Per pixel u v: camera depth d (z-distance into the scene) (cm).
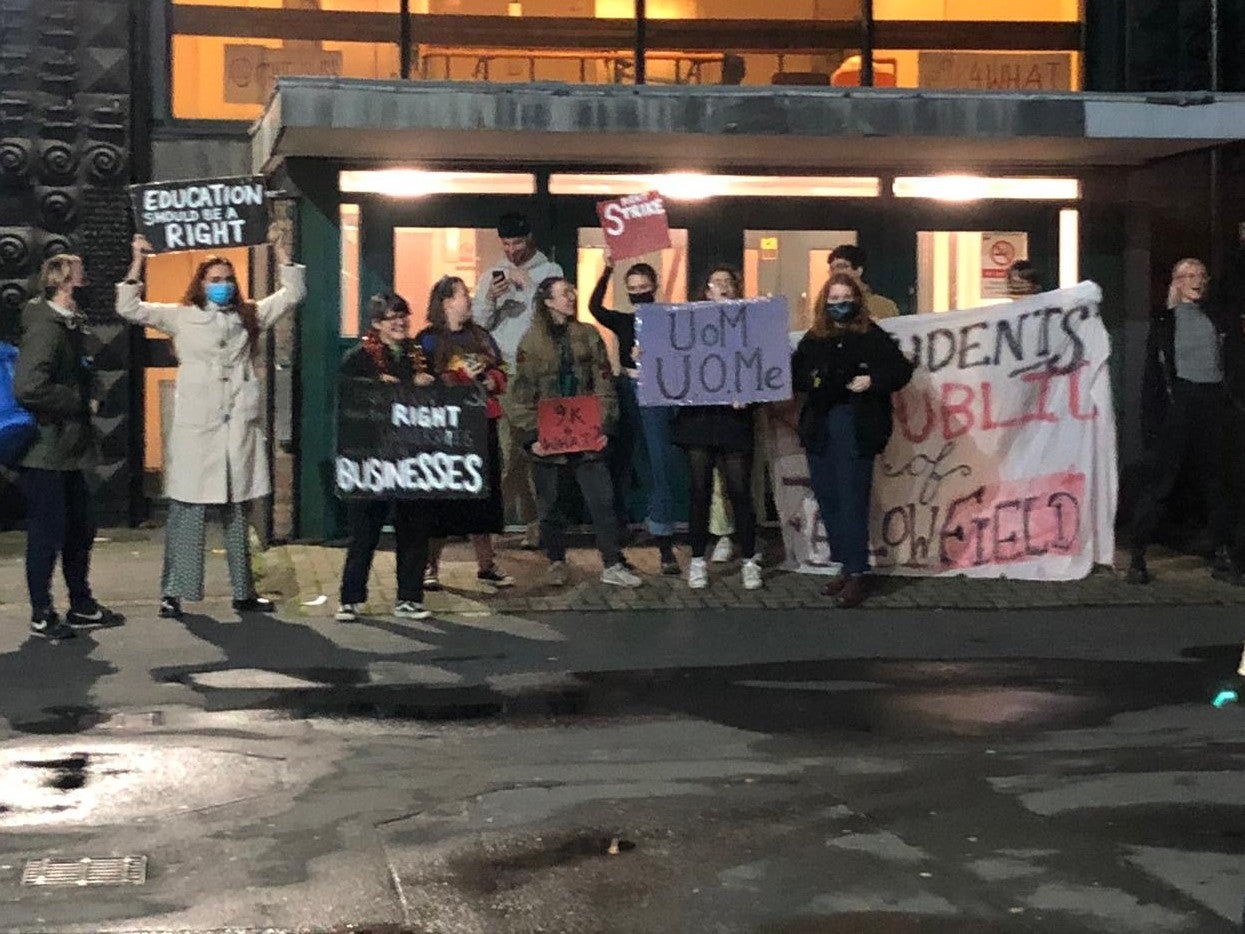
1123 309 1271
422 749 720
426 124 1047
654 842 602
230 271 971
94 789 658
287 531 1198
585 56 1270
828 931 521
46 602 924
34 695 805
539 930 521
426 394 960
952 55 1287
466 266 1222
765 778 679
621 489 1170
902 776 682
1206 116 1099
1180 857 586
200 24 1281
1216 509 1104
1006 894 552
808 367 1019
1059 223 1273
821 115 1080
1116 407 1273
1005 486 1092
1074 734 747
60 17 1269
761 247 1249
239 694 811
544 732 748
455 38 1271
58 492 923
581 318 1240
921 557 1098
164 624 963
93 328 1284
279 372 1205
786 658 896
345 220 1204
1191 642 941
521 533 1244
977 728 757
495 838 605
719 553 1134
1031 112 1091
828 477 1035
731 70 1274
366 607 1002
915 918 532
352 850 592
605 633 949
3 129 1269
